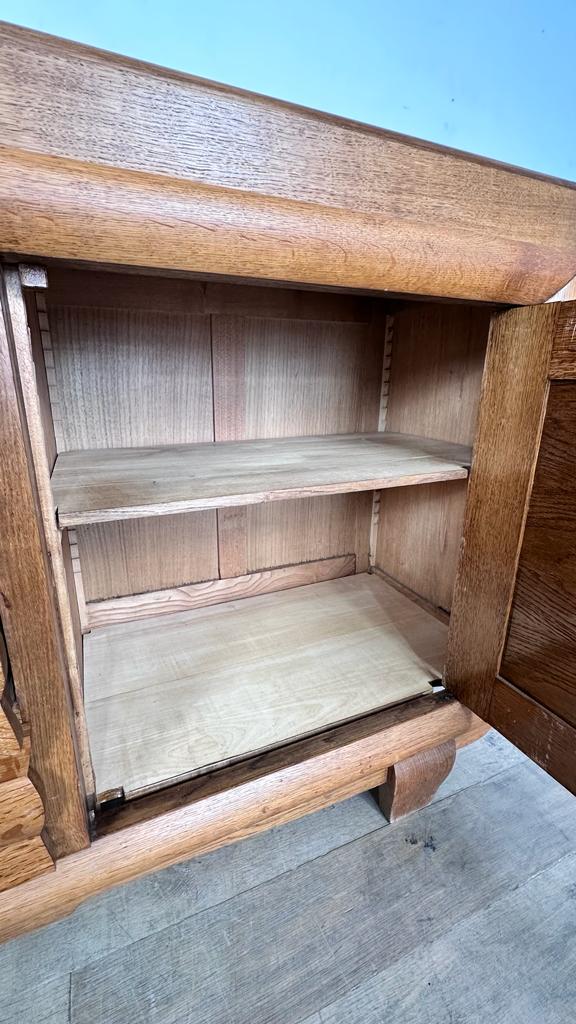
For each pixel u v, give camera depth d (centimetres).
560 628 64
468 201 56
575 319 58
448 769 88
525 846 83
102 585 107
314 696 87
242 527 118
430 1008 62
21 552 47
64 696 53
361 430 125
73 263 46
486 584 77
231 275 52
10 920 58
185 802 65
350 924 71
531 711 70
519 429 68
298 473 80
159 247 46
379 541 135
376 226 53
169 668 95
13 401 43
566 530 62
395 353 120
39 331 84
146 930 70
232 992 63
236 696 87
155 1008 61
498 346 71
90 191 41
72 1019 60
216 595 119
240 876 78
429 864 80
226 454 95
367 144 49
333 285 58
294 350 110
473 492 78
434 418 112
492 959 67
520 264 63
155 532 108
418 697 88
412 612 118
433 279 60
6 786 51
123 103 40
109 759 72
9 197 39
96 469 82
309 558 130
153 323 95
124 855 62
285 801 72
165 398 101
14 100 37
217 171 44
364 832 86
